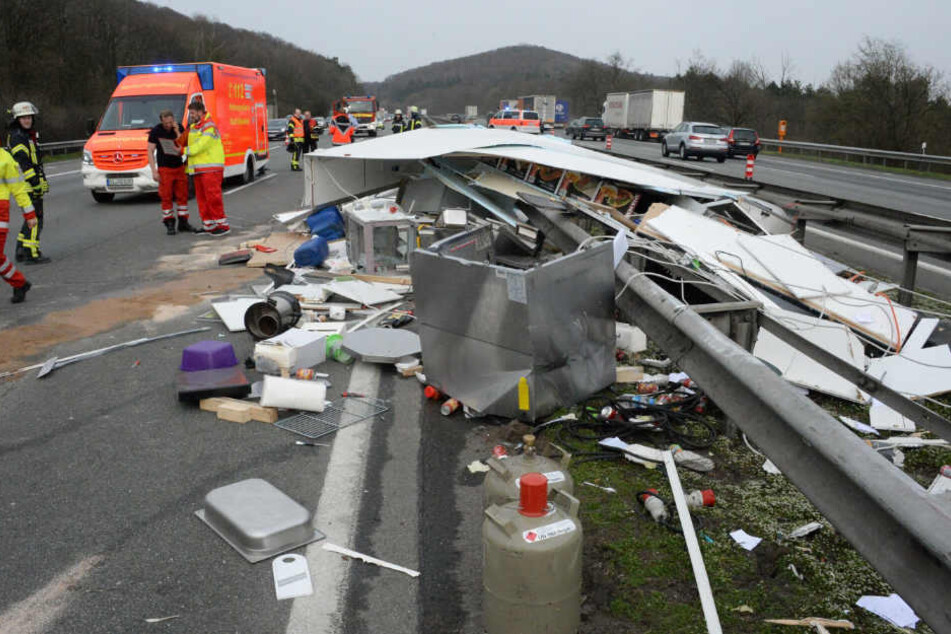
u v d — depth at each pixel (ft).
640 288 15.78
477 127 40.60
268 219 45.16
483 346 15.20
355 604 9.79
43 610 9.61
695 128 112.47
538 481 8.59
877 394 13.50
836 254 30.81
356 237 28.94
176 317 23.18
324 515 11.98
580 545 8.66
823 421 9.22
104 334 21.50
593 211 26.17
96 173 49.88
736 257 20.83
